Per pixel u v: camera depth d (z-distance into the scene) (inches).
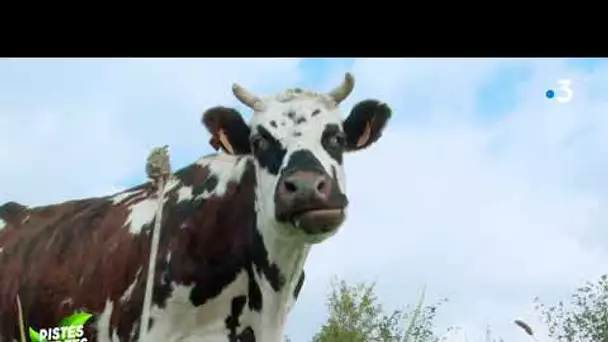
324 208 173.0
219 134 188.7
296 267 189.3
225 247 189.5
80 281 196.2
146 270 190.9
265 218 183.2
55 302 197.8
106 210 203.3
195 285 188.2
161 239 191.6
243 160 193.6
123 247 194.7
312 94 187.5
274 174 180.9
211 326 189.6
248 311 190.5
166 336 188.2
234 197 191.3
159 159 169.2
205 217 191.2
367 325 269.0
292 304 194.9
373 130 192.1
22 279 202.2
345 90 189.0
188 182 196.7
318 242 177.5
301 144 179.2
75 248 200.2
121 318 190.4
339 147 182.9
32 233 207.9
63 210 210.2
